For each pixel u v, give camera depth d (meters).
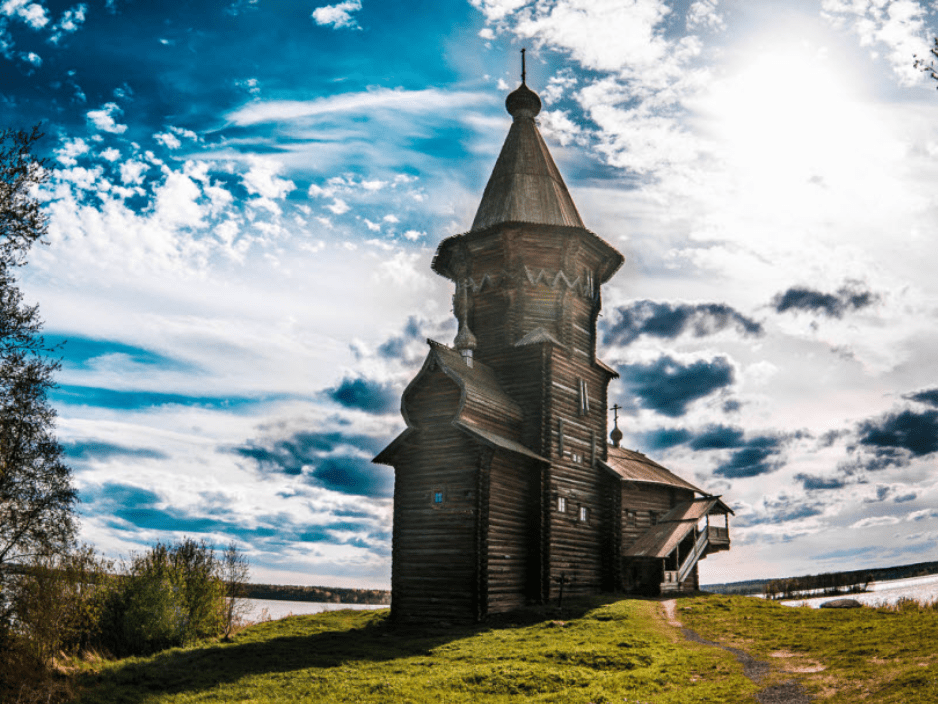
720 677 21.33
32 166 25.64
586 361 43.91
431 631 31.81
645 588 42.75
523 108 48.66
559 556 38.28
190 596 32.91
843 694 17.31
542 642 27.42
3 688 22.20
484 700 19.97
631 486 45.53
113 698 21.17
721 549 50.00
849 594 73.75
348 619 38.22
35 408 25.44
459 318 43.16
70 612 25.89
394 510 36.66
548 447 38.97
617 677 21.91
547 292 42.25
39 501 24.81
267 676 23.28
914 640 22.75
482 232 42.44
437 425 36.50
